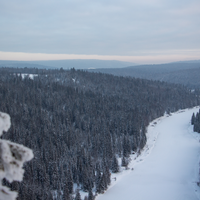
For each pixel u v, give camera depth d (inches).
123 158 3270.2
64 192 2224.4
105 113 5477.4
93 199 2287.2
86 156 3120.1
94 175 2783.0
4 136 3299.7
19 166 227.5
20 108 4645.7
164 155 3720.5
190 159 3513.8
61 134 3816.4
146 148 4082.2
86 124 4598.9
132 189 2596.0
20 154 229.1
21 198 2042.3
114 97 7332.7
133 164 3356.3
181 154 3745.1
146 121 5610.2
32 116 4471.0
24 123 4099.4
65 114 4889.3
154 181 2815.0
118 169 3068.4
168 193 2522.1
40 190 2244.1
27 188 2181.3
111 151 3447.3
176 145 4212.6
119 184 2731.3
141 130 5000.0
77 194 2155.5
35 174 2596.0
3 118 227.3
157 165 3314.5
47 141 3565.5
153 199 2431.1
